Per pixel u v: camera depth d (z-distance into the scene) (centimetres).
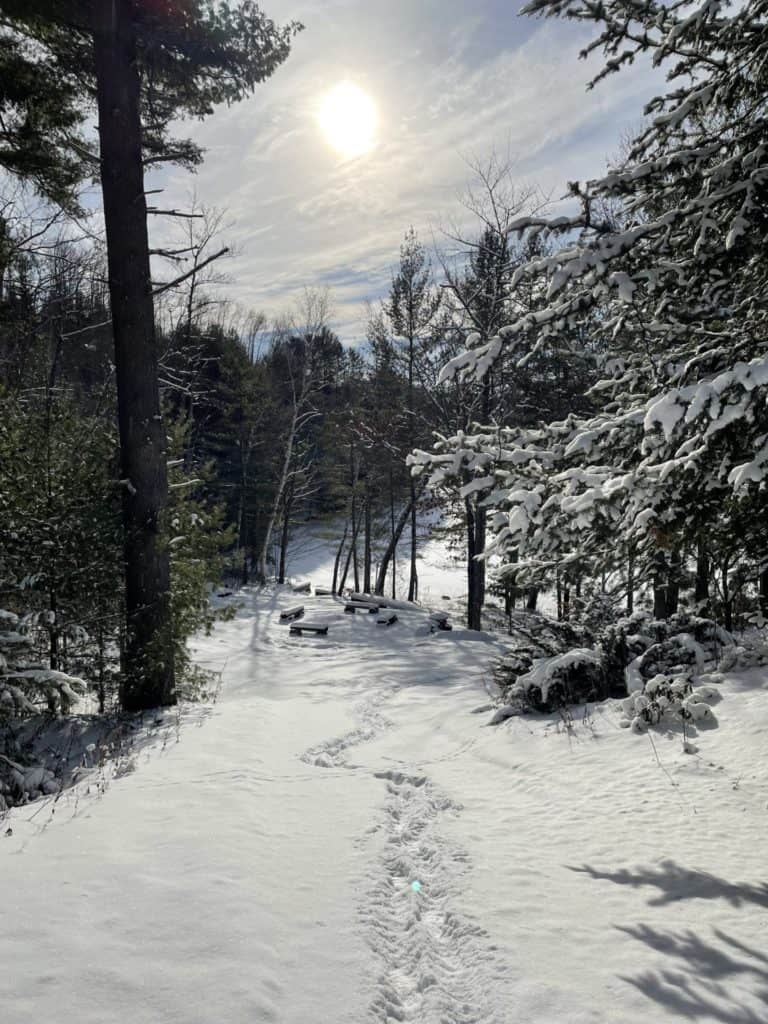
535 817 628
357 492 3491
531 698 1002
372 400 3080
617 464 616
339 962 359
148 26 1040
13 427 1072
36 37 1109
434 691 1339
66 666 1055
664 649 977
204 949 355
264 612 2595
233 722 979
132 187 1078
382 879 473
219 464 4166
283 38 1084
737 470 463
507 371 1888
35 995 305
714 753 713
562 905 445
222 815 561
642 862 511
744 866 495
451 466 659
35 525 1023
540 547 648
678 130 564
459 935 407
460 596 3969
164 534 1113
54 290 2025
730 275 585
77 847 478
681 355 580
